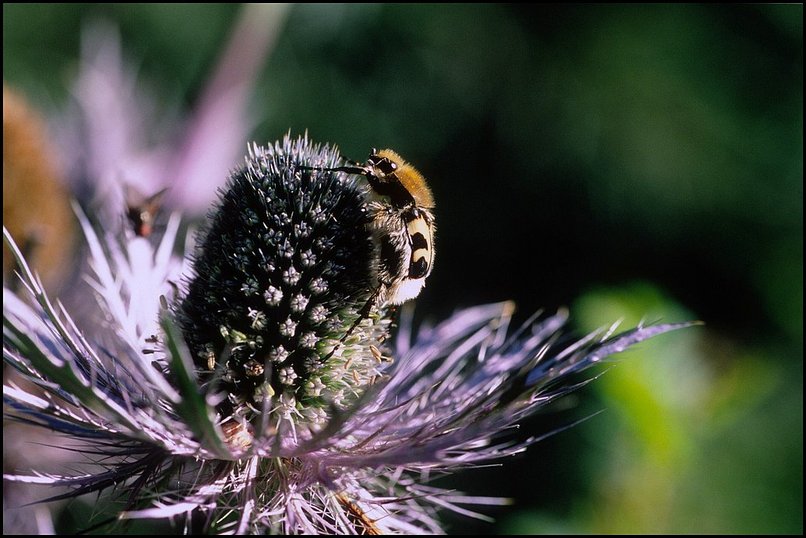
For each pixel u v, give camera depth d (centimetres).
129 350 18
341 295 19
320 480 18
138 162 25
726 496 21
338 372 19
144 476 18
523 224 45
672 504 21
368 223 19
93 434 18
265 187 19
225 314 19
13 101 23
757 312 41
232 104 26
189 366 18
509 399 18
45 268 22
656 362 20
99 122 25
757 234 42
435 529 19
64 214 23
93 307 22
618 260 44
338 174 19
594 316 20
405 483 19
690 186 42
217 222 19
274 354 19
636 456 20
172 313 19
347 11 42
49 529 20
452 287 45
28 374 18
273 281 19
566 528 21
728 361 20
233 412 19
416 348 20
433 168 45
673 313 20
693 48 44
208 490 18
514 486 28
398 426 19
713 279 42
